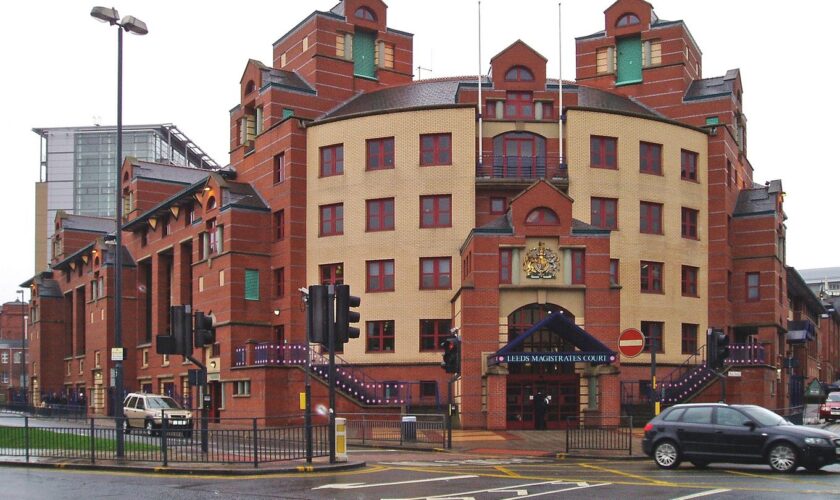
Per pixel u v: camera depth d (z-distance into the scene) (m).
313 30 61.12
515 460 28.05
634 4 62.69
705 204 57.25
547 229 45.25
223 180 58.97
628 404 48.38
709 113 60.50
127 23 28.78
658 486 19.44
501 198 52.81
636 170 53.81
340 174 54.66
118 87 28.89
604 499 17.23
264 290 57.25
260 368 49.06
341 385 48.22
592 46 63.97
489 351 44.25
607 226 53.00
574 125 52.66
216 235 58.66
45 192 172.75
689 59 63.28
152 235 71.75
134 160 78.69
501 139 53.50
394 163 53.09
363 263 53.38
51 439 26.81
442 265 52.12
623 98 61.12
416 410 47.59
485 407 43.88
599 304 44.94
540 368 44.94
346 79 61.53
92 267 79.94
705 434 23.70
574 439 31.78
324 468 22.92
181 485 19.77
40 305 92.00
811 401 84.56
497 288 44.72
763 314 58.97
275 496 17.69
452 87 57.69
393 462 26.61
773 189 60.75
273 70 61.72
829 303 122.00
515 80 53.84
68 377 88.06
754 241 59.78
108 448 25.81
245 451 24.67
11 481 20.88
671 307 54.34
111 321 74.81
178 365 64.12
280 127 57.19
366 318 52.94
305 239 55.72
